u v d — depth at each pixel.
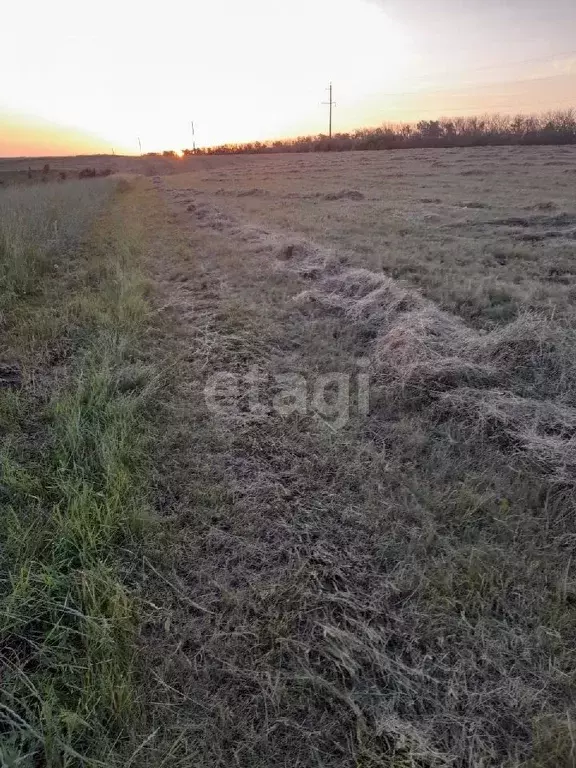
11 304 5.75
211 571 2.41
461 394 3.79
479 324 5.53
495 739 1.76
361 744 1.72
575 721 1.77
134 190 26.97
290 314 5.85
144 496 2.79
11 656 1.96
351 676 1.94
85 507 2.56
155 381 4.04
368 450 3.32
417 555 2.51
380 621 2.18
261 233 10.40
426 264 7.86
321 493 2.96
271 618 2.16
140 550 2.46
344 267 7.39
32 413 3.60
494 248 9.10
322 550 2.55
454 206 14.53
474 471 3.11
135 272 7.32
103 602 2.16
